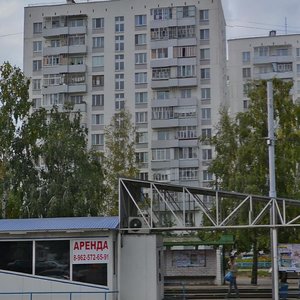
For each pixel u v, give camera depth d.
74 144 46.75
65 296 23.66
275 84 41.84
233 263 30.84
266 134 40.59
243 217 37.88
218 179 42.47
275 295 25.55
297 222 37.31
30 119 47.97
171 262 42.38
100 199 46.94
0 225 25.19
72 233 24.27
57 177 46.00
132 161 54.12
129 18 86.19
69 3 87.81
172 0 85.25
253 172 39.47
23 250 24.45
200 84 83.38
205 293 31.86
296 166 41.12
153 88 84.25
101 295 23.45
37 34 88.31
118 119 62.78
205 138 44.53
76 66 85.94
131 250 25.06
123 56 85.69
